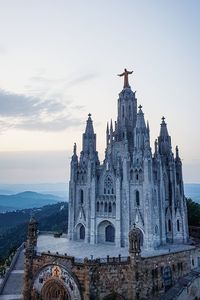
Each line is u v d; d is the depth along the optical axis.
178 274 82.69
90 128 114.00
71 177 111.00
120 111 112.81
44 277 77.62
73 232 108.81
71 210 109.75
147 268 74.62
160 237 96.38
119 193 97.31
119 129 111.44
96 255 81.00
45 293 76.94
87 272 70.25
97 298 70.12
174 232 101.12
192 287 80.62
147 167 93.31
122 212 96.94
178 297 75.31
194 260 90.25
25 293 79.62
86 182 107.81
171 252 82.38
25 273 81.00
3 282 87.94
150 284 74.62
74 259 73.69
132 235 73.56
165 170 105.25
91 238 101.31
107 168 102.75
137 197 95.88
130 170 97.81
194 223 126.19
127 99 112.62
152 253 81.62
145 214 91.81
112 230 101.19
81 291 70.75
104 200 101.25
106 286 71.12
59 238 113.38
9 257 122.12
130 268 72.69
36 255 81.06
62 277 74.00
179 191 104.06
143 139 99.94
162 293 77.12
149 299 73.88
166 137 110.00
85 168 109.00
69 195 111.19
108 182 102.06
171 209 102.62
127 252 85.38
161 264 78.25
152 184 94.00
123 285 72.31
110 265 72.06
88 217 103.56
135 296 71.25
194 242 103.12
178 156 107.56
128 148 103.00
